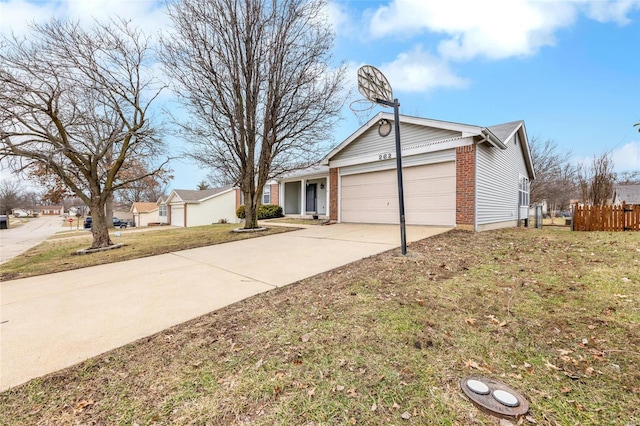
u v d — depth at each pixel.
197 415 1.76
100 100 9.21
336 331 2.76
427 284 3.96
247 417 1.74
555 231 9.16
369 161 11.20
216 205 26.19
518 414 1.71
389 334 2.67
